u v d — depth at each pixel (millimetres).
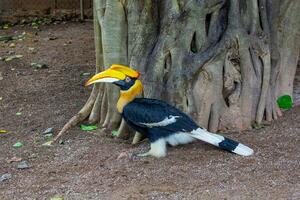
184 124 6184
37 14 16375
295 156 6188
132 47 6859
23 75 10523
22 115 8141
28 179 5949
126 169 6035
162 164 6105
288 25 7586
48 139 7113
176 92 6750
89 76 10234
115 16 6867
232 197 5332
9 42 13781
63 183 5809
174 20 6676
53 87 9570
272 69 7363
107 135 7102
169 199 5344
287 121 7297
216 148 6477
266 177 5719
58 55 12141
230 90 6934
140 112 6129
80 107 8344
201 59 6699
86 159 6379
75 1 16438
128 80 6199
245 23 7047
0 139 7199
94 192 5562
